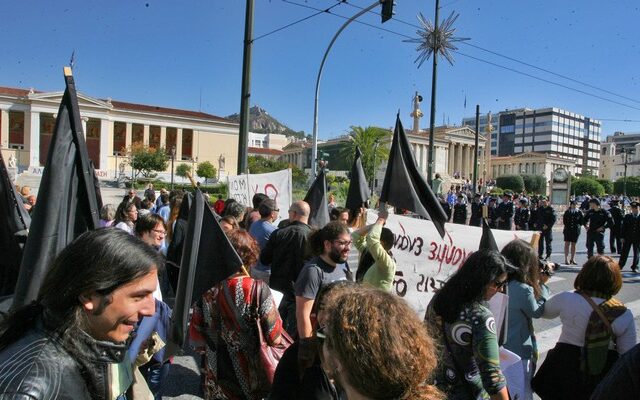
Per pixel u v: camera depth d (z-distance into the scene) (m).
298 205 5.02
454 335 2.45
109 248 1.36
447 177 70.06
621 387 1.54
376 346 1.25
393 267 3.89
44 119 56.47
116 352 1.40
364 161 50.88
